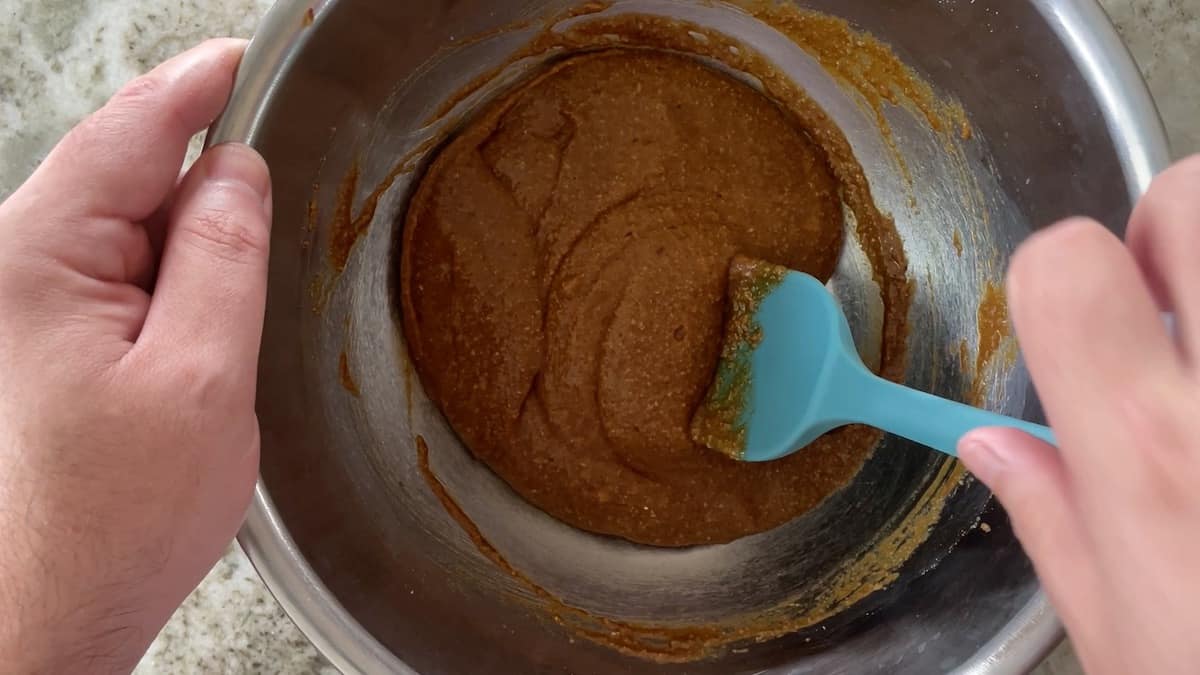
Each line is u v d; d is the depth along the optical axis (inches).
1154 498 5.8
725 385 13.3
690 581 13.5
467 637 11.0
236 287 8.7
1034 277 6.3
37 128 13.4
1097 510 6.2
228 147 9.1
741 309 13.3
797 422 12.4
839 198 14.4
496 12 11.6
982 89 11.5
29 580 8.0
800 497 13.7
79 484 8.0
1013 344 12.0
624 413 13.2
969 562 11.1
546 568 13.1
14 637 8.0
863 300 14.4
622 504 13.4
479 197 13.2
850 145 14.0
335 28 9.7
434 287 13.1
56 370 8.1
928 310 13.7
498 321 13.1
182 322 8.5
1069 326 6.1
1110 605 6.3
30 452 8.0
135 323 8.7
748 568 13.5
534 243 13.3
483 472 13.6
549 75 13.5
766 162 14.0
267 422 10.1
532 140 13.4
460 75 12.4
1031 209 11.5
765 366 12.9
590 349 13.2
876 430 13.8
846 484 13.8
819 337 12.4
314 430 10.9
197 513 8.6
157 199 9.0
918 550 12.1
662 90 13.6
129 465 8.1
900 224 14.0
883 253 14.2
